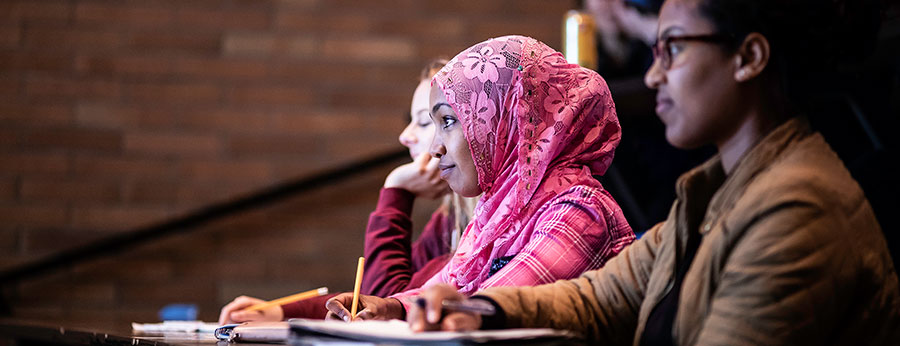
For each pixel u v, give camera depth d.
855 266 1.17
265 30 4.91
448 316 1.23
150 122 4.80
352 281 4.80
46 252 4.68
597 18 3.70
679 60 1.31
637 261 1.48
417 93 2.47
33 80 4.77
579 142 1.84
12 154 4.72
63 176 4.74
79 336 2.02
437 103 1.86
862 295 1.20
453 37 5.00
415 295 1.98
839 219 1.18
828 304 1.14
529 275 1.61
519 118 1.78
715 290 1.22
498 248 1.79
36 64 4.78
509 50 1.82
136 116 4.80
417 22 4.99
